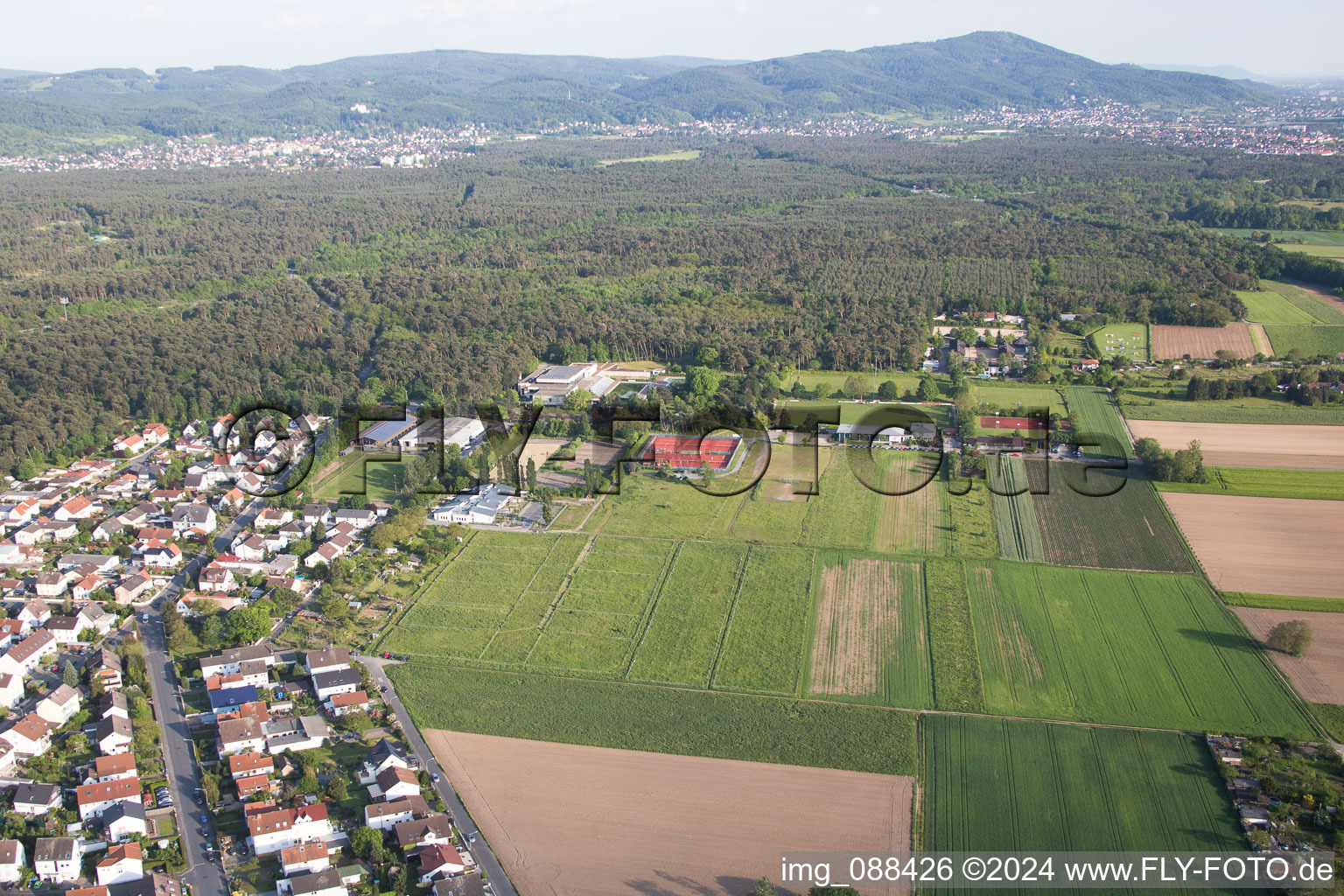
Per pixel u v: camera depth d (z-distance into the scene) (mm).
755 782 154500
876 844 141125
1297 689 177000
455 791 152375
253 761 156125
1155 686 178625
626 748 163000
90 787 148375
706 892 132125
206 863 138500
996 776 155375
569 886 133250
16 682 175000
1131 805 148500
